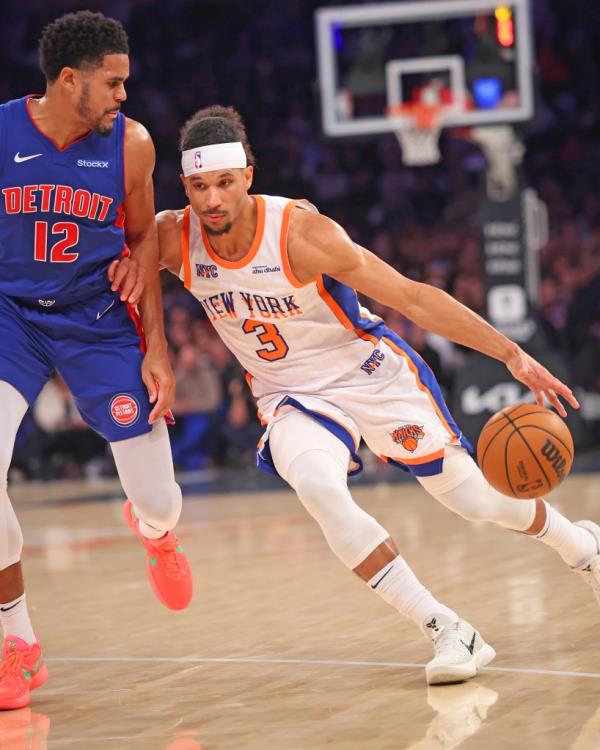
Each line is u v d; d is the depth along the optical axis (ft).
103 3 73.10
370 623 16.83
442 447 14.23
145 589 21.22
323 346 14.34
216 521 32.60
